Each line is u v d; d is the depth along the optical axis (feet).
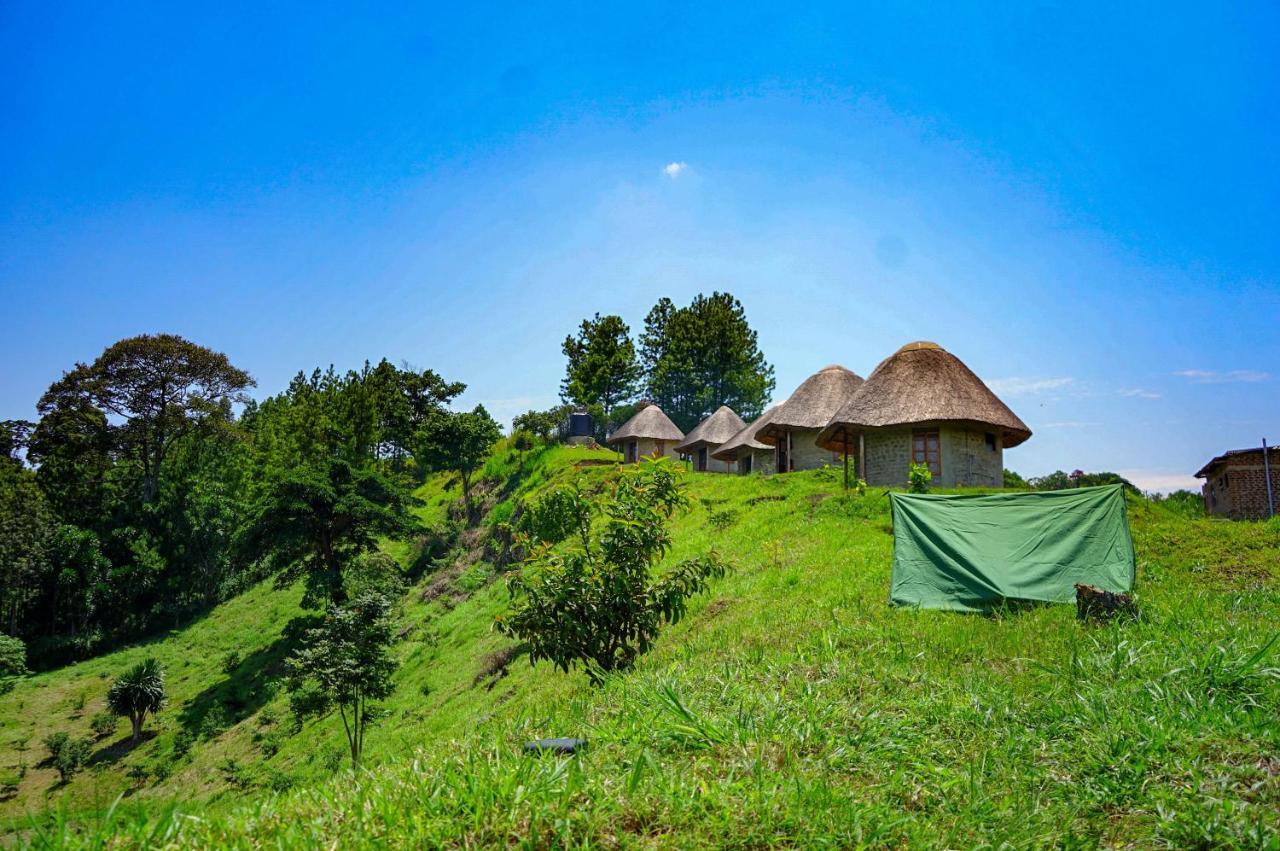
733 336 243.19
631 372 249.75
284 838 13.53
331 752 67.15
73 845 13.16
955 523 43.11
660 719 21.13
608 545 36.04
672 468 39.60
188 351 192.44
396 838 13.61
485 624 87.51
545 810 14.34
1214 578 42.78
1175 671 24.06
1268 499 90.22
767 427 120.16
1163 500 107.96
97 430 185.88
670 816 14.89
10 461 180.96
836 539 60.64
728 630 39.83
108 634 155.53
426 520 172.14
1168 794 16.22
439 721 58.90
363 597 72.18
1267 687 22.06
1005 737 20.76
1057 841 15.34
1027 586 40.01
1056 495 43.09
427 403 248.11
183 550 173.88
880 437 90.79
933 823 15.83
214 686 109.91
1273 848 13.58
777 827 14.88
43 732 103.24
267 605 151.12
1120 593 35.55
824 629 35.53
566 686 42.57
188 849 13.35
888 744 19.93
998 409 88.79
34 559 152.05
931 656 30.48
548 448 181.57
